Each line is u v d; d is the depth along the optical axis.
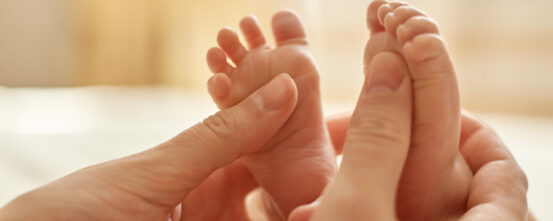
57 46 1.04
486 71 0.77
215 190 0.34
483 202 0.30
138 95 0.78
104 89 0.83
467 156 0.33
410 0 0.78
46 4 1.02
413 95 0.29
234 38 0.34
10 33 1.01
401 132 0.27
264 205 0.35
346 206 0.26
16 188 0.38
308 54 0.34
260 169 0.34
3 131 0.50
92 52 1.04
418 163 0.29
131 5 1.02
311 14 0.85
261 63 0.34
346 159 0.27
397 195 0.30
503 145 0.33
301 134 0.33
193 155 0.31
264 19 0.89
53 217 0.28
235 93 0.34
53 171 0.41
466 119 0.34
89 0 1.03
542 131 0.52
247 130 0.31
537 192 0.38
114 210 0.29
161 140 0.48
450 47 0.78
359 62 0.84
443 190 0.30
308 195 0.33
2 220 0.28
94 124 0.56
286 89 0.32
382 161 0.27
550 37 0.73
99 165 0.30
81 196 0.29
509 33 0.75
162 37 1.02
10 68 1.02
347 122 0.37
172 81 1.02
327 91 0.86
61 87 1.05
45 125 0.54
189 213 0.34
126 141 0.48
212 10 0.95
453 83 0.29
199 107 0.68
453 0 0.76
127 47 1.03
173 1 0.99
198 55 0.98
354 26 0.83
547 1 0.72
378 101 0.28
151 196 0.30
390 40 0.29
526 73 0.75
